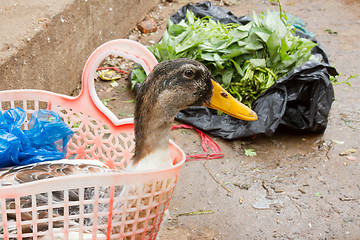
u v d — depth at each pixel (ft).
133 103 13.98
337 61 16.40
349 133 12.85
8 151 7.92
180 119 13.07
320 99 12.25
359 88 14.92
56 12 12.64
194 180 11.03
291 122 12.57
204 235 9.53
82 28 14.16
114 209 6.83
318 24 19.03
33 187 5.59
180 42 13.88
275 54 13.12
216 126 12.66
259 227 9.77
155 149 6.95
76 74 14.25
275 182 11.07
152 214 6.66
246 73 12.80
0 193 5.52
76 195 7.12
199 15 15.76
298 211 10.21
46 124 8.34
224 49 13.41
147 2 19.07
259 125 12.09
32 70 11.61
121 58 16.25
